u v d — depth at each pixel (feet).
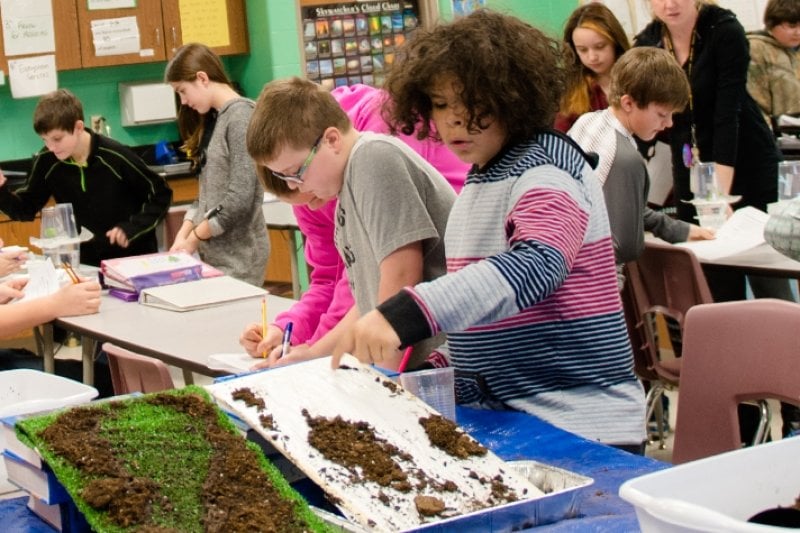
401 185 6.35
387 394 5.07
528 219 4.77
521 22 5.21
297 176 6.54
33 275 11.57
